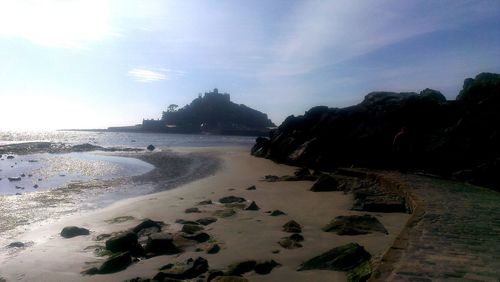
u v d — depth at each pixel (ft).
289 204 49.39
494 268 20.36
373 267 24.23
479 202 38.91
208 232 36.88
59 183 74.28
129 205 52.16
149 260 30.14
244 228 38.01
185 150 164.76
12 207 52.13
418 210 35.14
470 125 65.92
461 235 26.76
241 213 44.65
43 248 34.37
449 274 19.53
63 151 158.71
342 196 53.98
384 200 46.50
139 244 32.14
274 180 72.23
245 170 92.48
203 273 26.86
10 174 86.99
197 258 28.40
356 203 47.21
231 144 229.86
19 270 29.30
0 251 33.76
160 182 75.25
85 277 27.55
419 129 76.13
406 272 19.86
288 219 41.22
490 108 65.26
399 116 83.46
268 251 30.96
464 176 53.83
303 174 76.64
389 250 23.63
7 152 148.36
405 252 23.16
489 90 71.00
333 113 100.99
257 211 45.60
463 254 22.70
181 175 85.61
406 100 84.02
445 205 37.40
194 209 47.09
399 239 25.96
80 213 48.52
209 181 74.43
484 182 50.70
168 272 26.61
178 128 556.10
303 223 39.34
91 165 106.22
